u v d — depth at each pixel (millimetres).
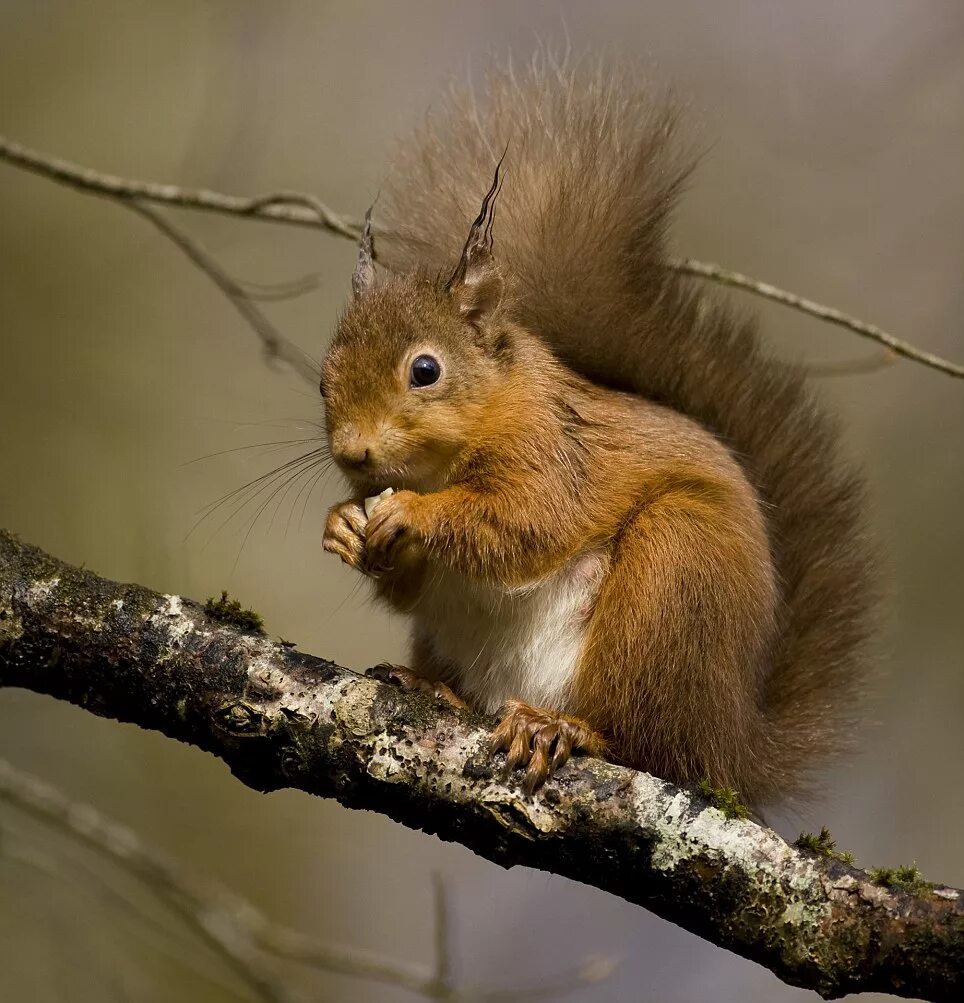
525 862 7586
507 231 10852
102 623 8094
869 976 6859
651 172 10945
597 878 7449
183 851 18219
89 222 19484
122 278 19516
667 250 10906
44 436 18750
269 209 11609
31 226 19297
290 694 7836
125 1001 13844
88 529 18422
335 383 9648
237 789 18906
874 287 18984
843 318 10203
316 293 19672
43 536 18219
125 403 19109
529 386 9711
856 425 18562
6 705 17641
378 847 19156
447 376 9594
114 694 8078
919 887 6945
